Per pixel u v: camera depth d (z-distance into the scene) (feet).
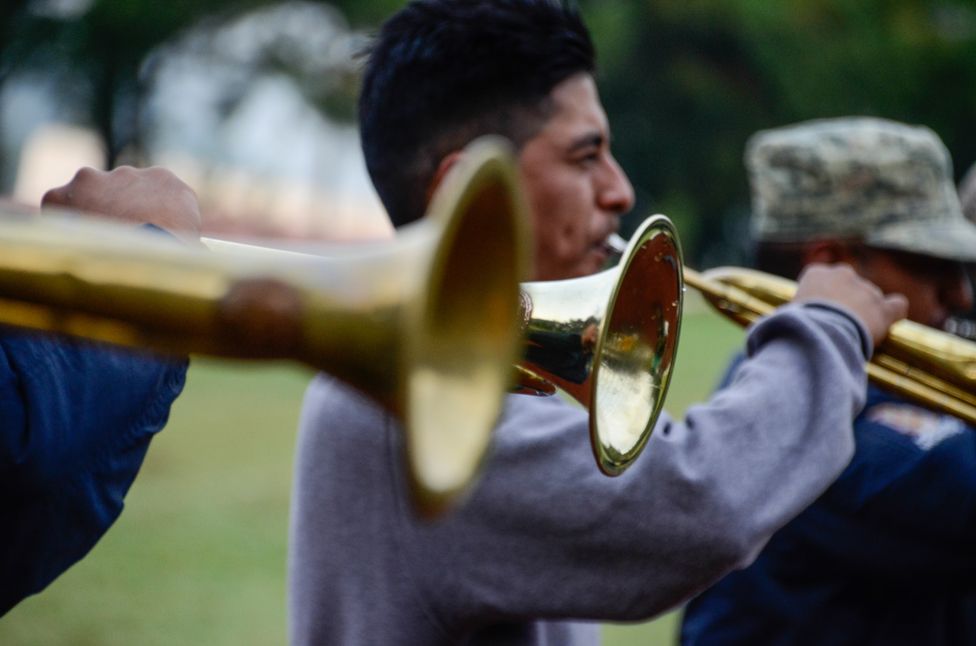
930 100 144.46
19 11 107.14
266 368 4.18
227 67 125.90
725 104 157.38
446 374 4.49
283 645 21.49
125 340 4.21
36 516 6.07
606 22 149.48
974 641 11.62
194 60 124.16
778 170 13.52
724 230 168.66
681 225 161.17
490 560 7.83
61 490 6.07
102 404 6.08
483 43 9.00
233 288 4.00
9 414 5.66
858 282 9.40
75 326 4.22
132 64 114.73
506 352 4.59
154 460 38.55
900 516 10.89
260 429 45.52
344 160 135.13
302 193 132.05
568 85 9.16
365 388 4.07
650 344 7.61
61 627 22.16
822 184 13.20
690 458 7.82
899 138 13.12
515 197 4.30
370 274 3.98
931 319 13.08
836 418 8.25
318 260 4.04
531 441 7.81
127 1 107.96
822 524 11.23
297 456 8.72
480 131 9.02
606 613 7.84
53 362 5.83
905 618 11.32
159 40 113.29
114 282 4.05
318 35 125.59
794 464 8.07
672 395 47.96
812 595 11.42
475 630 8.06
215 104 127.95
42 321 4.22
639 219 164.45
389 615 7.99
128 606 23.41
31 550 6.18
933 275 13.03
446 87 9.02
